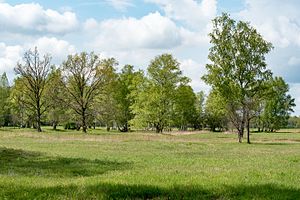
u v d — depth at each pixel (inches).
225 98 2546.8
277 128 5054.1
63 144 1915.6
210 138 2906.0
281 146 2143.2
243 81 2549.2
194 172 791.1
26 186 589.9
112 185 576.7
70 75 3383.4
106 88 3410.4
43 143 1971.0
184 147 1875.0
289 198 514.3
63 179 741.9
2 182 627.8
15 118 4544.8
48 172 877.8
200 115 5546.3
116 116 3705.7
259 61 2518.5
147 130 4259.4
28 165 1021.2
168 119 3260.3
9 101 4434.1
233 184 597.3
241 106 2536.9
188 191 552.7
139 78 3489.2
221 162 1099.9
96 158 1215.6
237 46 2544.3
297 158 1198.3
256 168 888.9
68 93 3393.2
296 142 2603.3
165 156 1341.0
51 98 3420.3
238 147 2001.7
